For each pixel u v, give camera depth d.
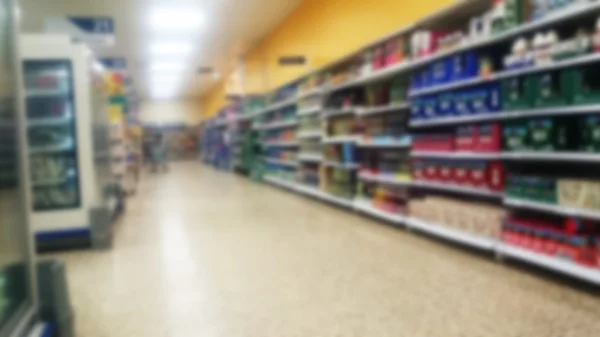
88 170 5.07
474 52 4.11
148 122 27.78
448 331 2.64
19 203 2.16
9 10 2.16
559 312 2.83
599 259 3.03
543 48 3.34
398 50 5.26
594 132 3.05
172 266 4.23
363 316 2.91
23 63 4.92
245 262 4.27
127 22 10.30
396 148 5.85
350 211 6.97
